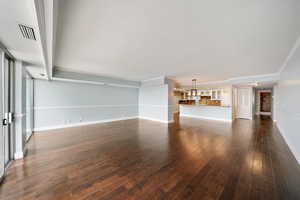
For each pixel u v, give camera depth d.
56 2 1.30
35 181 1.80
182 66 4.09
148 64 3.87
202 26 1.87
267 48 2.64
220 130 4.79
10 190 1.62
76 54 3.03
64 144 3.29
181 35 2.14
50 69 3.32
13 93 2.45
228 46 2.56
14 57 2.41
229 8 1.49
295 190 1.62
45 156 2.59
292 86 2.81
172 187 1.69
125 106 7.30
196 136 4.03
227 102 7.39
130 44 2.49
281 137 3.90
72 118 5.39
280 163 2.31
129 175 1.96
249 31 2.00
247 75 5.46
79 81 5.24
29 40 1.78
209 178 1.88
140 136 4.02
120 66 4.11
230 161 2.39
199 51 2.83
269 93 9.45
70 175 1.95
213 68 4.31
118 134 4.25
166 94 6.35
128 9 1.52
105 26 1.88
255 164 2.28
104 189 1.65
